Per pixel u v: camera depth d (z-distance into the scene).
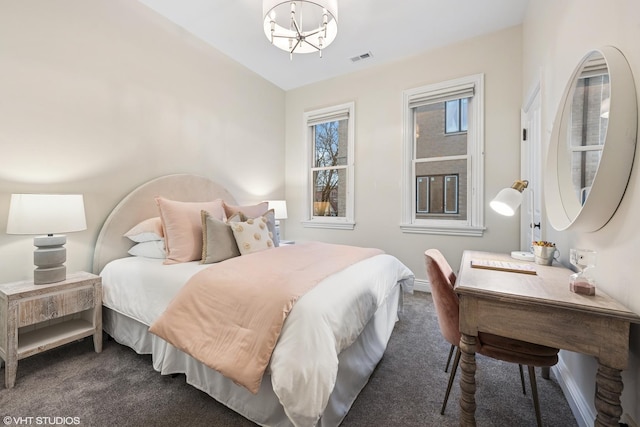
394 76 3.47
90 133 2.21
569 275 1.40
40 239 1.78
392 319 2.26
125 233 2.32
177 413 1.39
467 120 3.15
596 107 1.21
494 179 2.94
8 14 1.80
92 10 2.20
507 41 2.86
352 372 1.50
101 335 1.96
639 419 0.94
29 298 1.64
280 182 4.27
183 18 2.72
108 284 2.03
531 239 2.42
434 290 1.51
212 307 1.43
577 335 0.98
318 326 1.20
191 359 1.54
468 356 1.18
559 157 1.59
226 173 3.40
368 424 1.35
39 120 1.94
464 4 2.51
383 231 3.57
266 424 1.28
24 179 1.88
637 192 0.94
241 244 2.16
